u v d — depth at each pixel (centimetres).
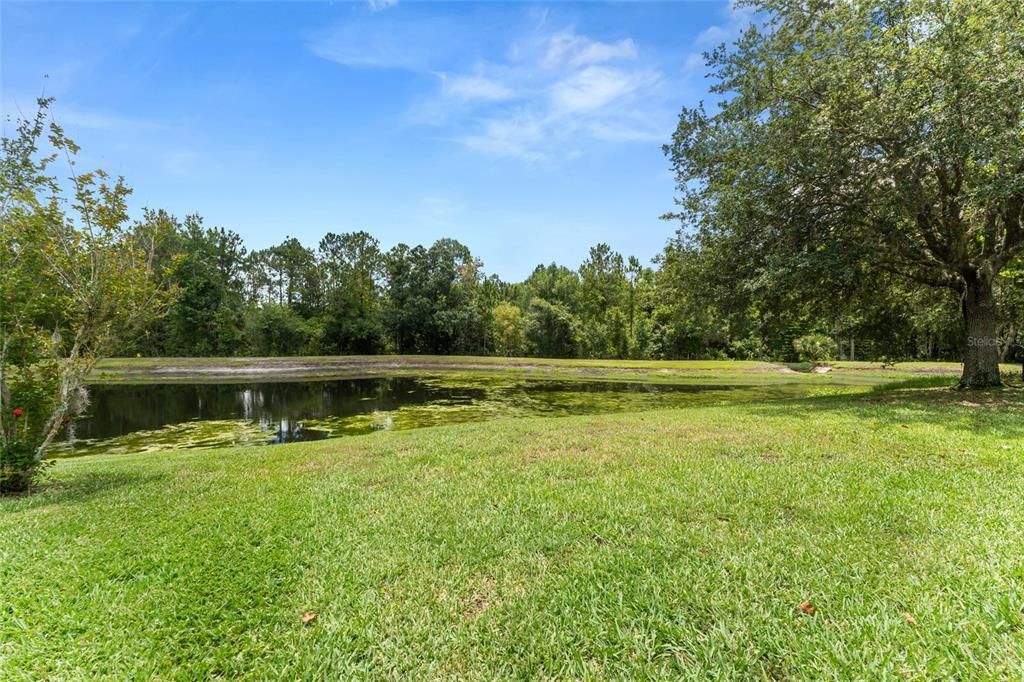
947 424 666
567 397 1806
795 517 360
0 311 516
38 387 553
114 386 2300
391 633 241
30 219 525
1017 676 190
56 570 311
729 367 3006
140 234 601
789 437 632
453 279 4694
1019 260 1225
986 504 366
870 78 904
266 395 1928
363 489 473
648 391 2019
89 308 552
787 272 944
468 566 306
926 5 828
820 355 3619
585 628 240
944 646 212
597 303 4900
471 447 652
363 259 4925
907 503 374
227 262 4831
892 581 266
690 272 1241
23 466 513
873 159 916
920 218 995
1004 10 760
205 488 501
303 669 218
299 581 293
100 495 486
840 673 201
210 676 216
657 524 356
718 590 266
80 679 213
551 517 377
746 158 1028
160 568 311
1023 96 756
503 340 4603
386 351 4578
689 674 206
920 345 2919
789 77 1016
